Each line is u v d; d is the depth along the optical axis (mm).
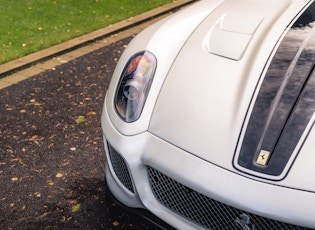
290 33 2207
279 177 1702
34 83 4566
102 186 2904
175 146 1948
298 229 1696
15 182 2959
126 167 2162
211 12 2607
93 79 4691
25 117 3855
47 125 3721
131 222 2572
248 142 1815
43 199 2787
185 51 2289
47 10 6867
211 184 1794
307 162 1709
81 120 3805
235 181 1753
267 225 1743
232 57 2154
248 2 2635
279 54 2094
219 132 1889
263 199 1694
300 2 2475
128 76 2287
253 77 2020
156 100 2143
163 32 2461
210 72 2115
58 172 3066
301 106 1864
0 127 3682
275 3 2557
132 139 2086
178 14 2709
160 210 2047
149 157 2002
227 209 1815
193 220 1961
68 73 4840
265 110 1884
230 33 2305
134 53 2398
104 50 5594
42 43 5586
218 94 2014
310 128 1790
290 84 1953
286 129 1806
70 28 6223
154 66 2256
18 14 6602
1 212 2674
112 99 2297
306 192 1665
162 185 2023
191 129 1946
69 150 3340
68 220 2600
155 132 2041
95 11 7051
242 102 1943
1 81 4609
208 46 2266
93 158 3236
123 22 6648
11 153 3299
